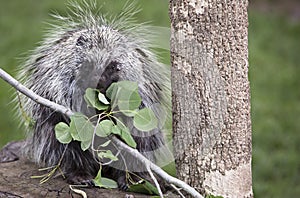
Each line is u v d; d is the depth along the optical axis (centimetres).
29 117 752
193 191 592
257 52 1988
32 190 684
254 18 2395
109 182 658
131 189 685
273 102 1627
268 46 2086
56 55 719
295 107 1597
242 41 612
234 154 618
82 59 680
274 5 2622
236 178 623
